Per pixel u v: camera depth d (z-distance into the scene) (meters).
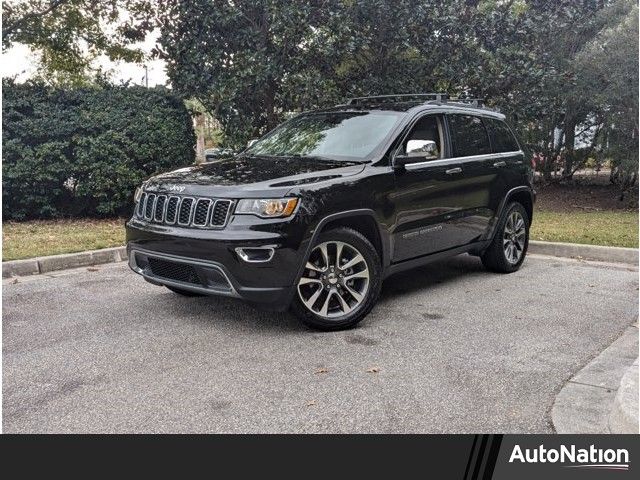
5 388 3.89
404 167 5.49
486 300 5.96
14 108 10.42
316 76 10.38
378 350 4.55
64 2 12.09
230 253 4.50
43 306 5.68
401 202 5.44
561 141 15.37
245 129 10.88
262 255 4.52
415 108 5.96
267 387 3.89
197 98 10.96
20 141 10.28
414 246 5.70
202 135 18.69
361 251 5.03
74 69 14.09
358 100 6.85
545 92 11.85
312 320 4.86
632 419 3.08
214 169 5.28
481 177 6.46
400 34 10.79
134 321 5.23
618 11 12.45
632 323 5.23
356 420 3.47
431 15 10.71
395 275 7.06
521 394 3.79
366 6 10.38
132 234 5.20
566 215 11.52
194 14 10.41
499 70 11.20
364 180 5.10
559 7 11.79
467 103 7.05
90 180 10.56
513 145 7.22
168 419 3.49
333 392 3.82
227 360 4.35
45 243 8.12
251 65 10.16
